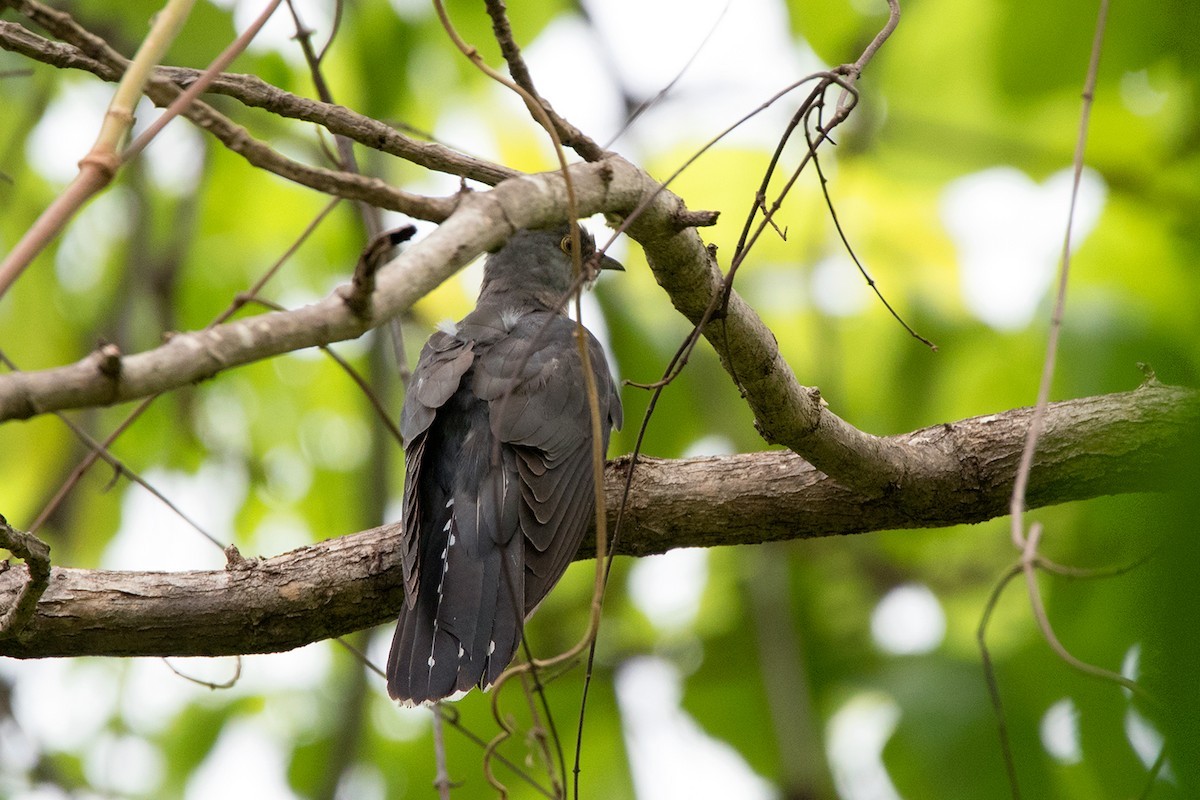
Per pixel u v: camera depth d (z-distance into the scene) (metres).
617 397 9.62
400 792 11.66
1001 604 12.11
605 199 5.88
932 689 10.99
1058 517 11.96
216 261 13.36
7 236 12.74
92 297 13.05
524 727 11.60
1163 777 3.76
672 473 8.12
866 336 12.97
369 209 8.86
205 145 12.05
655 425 12.30
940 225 13.15
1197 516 3.62
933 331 12.62
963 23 12.49
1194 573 3.62
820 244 13.02
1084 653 10.50
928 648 11.62
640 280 12.73
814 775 10.55
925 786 11.14
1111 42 11.24
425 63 12.76
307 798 12.49
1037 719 10.80
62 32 5.46
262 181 13.34
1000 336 12.62
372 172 12.18
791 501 7.95
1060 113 12.61
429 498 8.66
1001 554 12.37
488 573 8.16
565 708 11.86
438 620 8.00
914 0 12.43
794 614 12.34
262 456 13.64
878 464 7.66
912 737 10.83
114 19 11.18
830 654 12.12
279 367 13.64
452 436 8.80
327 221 13.49
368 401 12.54
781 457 8.07
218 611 7.66
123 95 4.41
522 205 5.21
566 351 9.16
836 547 12.62
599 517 5.78
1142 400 7.75
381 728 12.46
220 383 13.24
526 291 10.55
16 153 12.11
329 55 12.38
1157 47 10.95
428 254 4.65
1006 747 5.42
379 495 11.51
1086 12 11.13
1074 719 10.48
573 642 12.24
